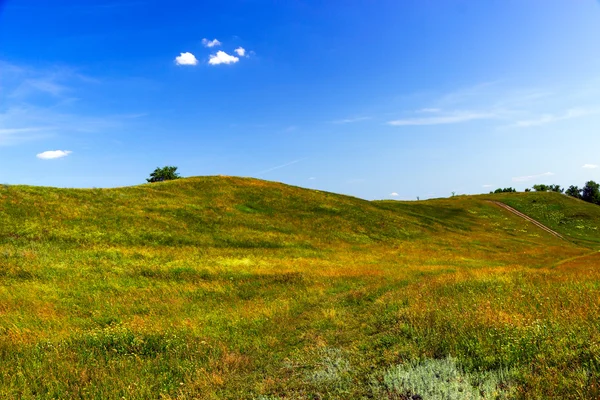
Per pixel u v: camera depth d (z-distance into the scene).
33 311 13.49
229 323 12.40
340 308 14.06
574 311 8.05
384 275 24.08
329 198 58.69
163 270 21.69
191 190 47.94
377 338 8.88
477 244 50.19
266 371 7.73
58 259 21.44
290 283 20.92
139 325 11.49
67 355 8.96
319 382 6.57
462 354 6.77
